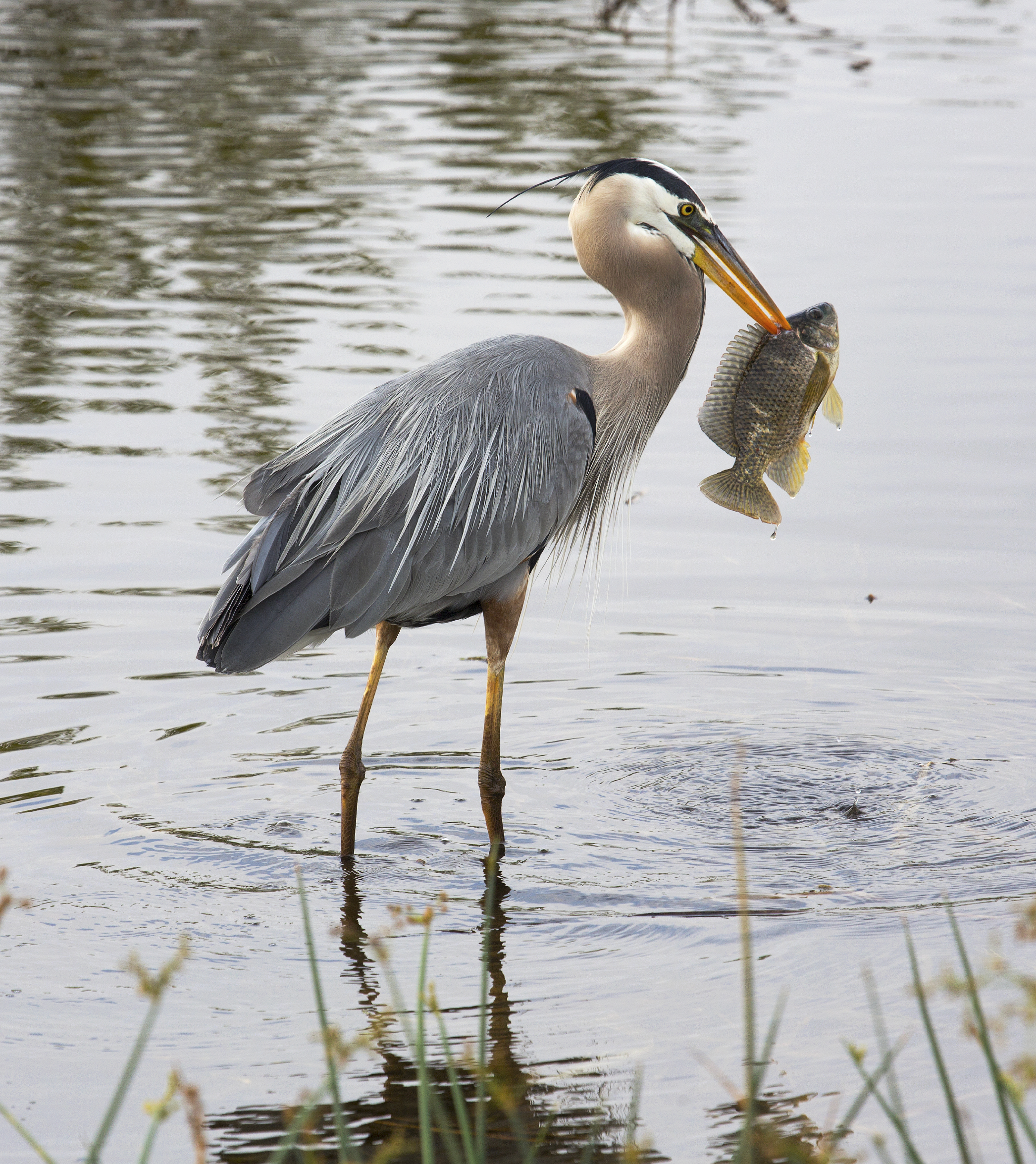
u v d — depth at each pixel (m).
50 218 24.41
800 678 12.47
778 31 38.62
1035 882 9.30
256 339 19.30
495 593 10.52
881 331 19.42
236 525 14.84
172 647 12.68
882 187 25.50
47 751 10.94
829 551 14.61
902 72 33.72
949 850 9.79
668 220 11.10
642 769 11.03
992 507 15.23
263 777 10.79
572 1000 7.97
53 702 11.70
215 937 8.70
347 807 9.77
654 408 11.45
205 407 17.20
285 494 10.07
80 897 9.10
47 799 10.27
